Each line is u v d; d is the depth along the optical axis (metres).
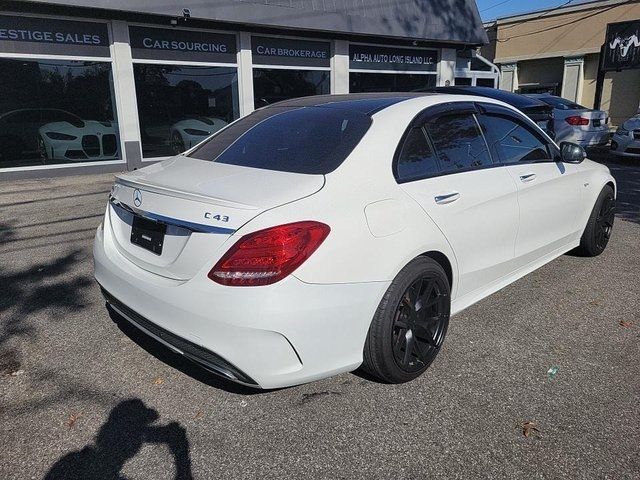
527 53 26.00
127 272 2.89
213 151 3.47
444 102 3.53
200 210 2.54
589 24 23.50
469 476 2.33
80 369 3.19
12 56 9.43
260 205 2.49
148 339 3.57
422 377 3.11
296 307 2.42
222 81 11.93
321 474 2.35
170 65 11.11
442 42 15.80
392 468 2.39
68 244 5.70
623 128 11.85
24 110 9.75
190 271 2.54
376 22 13.70
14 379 3.08
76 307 4.08
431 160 3.25
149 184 2.87
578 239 4.92
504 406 2.82
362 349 2.75
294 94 13.23
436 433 2.62
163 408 2.82
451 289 3.34
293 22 12.07
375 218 2.73
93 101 10.45
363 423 2.70
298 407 2.83
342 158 2.88
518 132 4.10
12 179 9.78
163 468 2.39
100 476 2.34
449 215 3.15
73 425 2.68
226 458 2.45
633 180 9.77
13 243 5.74
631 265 5.02
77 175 10.44
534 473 2.35
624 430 2.62
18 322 3.82
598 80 17.02
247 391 2.97
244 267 2.39
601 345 3.48
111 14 9.98
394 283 2.80
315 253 2.47
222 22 11.11
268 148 3.21
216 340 2.45
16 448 2.51
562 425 2.66
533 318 3.88
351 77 14.31
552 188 4.21
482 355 3.36
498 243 3.66
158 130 11.27
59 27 9.76
